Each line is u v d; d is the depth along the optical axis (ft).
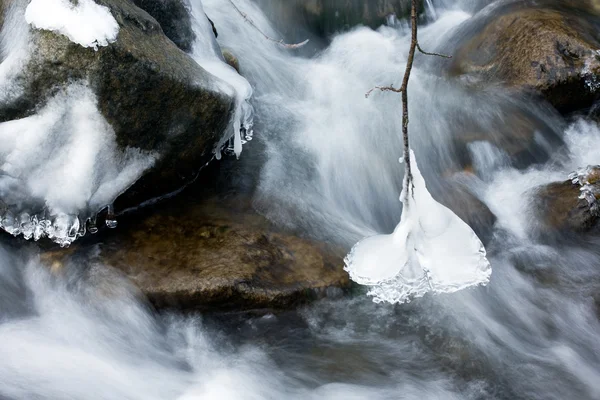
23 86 9.93
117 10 10.48
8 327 10.10
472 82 17.20
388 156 15.39
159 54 10.68
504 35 17.33
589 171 13.69
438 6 21.80
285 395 9.54
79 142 10.21
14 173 10.07
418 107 16.81
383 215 14.30
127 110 10.41
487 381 9.89
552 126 16.02
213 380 9.68
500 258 12.57
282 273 10.76
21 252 10.97
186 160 11.97
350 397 9.50
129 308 10.15
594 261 12.38
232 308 10.38
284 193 13.26
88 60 9.73
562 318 11.23
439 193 14.25
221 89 11.62
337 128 15.99
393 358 10.16
